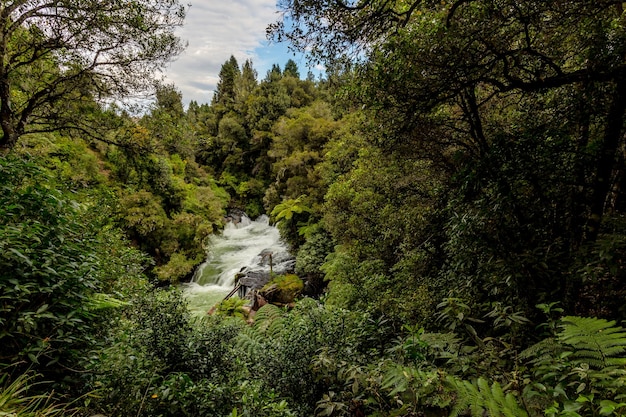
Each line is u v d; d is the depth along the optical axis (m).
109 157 12.43
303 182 16.23
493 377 1.60
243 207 24.92
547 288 2.33
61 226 2.22
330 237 12.77
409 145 4.00
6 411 1.39
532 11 2.24
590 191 2.48
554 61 2.84
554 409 0.94
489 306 2.50
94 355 2.12
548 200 2.51
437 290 3.45
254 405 2.23
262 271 13.84
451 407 1.34
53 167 5.95
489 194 2.57
